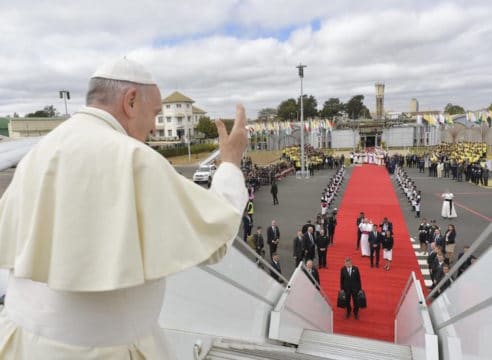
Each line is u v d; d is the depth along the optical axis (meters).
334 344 6.21
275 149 59.62
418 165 43.22
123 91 1.20
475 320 3.34
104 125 1.16
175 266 1.00
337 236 18.05
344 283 10.71
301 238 13.53
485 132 50.72
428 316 5.21
